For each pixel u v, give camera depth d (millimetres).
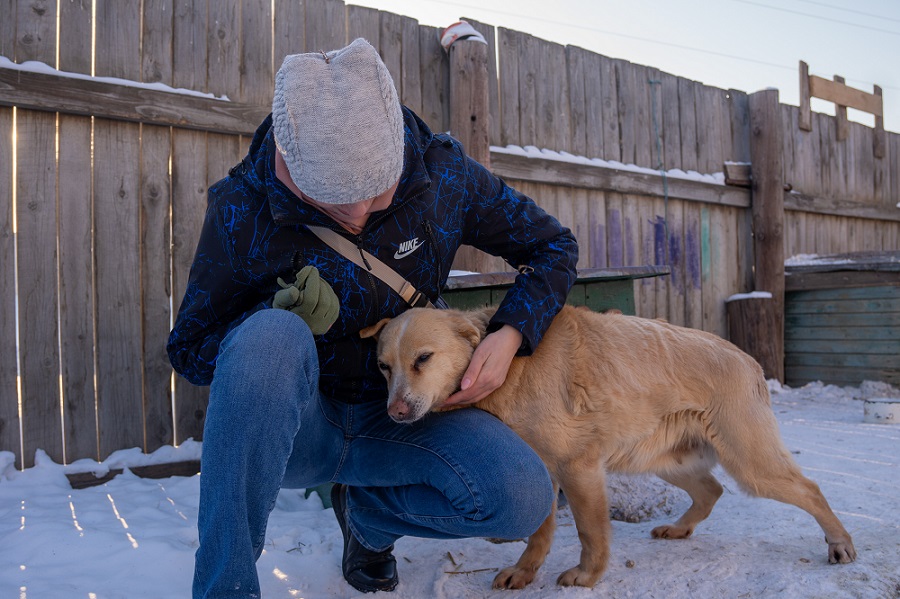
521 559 2709
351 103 1891
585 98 6879
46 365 4266
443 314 2631
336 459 2428
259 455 1767
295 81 1919
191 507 3721
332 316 2066
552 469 2742
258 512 1801
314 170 1884
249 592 1711
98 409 4406
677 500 3797
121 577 2566
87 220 4410
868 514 3254
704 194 7676
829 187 9102
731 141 8086
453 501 2160
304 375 1883
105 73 4512
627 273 4738
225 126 4824
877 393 7324
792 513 3354
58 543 2900
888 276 7453
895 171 9945
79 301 4371
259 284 2207
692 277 7672
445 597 2564
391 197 2186
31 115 4270
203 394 4758
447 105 5875
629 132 7207
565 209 6668
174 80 4746
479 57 5672
